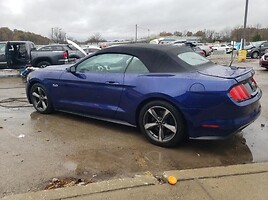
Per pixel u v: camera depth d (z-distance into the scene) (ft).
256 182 10.37
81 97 16.90
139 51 14.96
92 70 16.49
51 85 18.26
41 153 13.09
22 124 17.21
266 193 9.71
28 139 14.79
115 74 15.33
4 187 10.24
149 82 14.01
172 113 13.48
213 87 12.51
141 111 14.49
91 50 66.44
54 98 18.39
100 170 11.65
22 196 9.41
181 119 13.38
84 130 16.29
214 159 12.89
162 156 13.09
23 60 40.11
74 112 17.78
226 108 12.46
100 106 16.05
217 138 13.00
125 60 15.25
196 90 12.78
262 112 19.93
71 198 9.28
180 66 13.93
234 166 11.52
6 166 11.77
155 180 10.44
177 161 12.63
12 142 14.34
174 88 13.28
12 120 17.99
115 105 15.48
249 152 13.64
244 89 13.15
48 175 11.15
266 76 39.32
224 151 13.71
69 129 16.44
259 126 17.12
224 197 9.48
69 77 17.21
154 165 12.19
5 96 25.31
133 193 9.61
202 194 9.62
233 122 12.59
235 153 13.51
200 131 13.19
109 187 9.89
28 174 11.18
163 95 13.47
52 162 12.23
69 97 17.54
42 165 11.93
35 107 19.70
